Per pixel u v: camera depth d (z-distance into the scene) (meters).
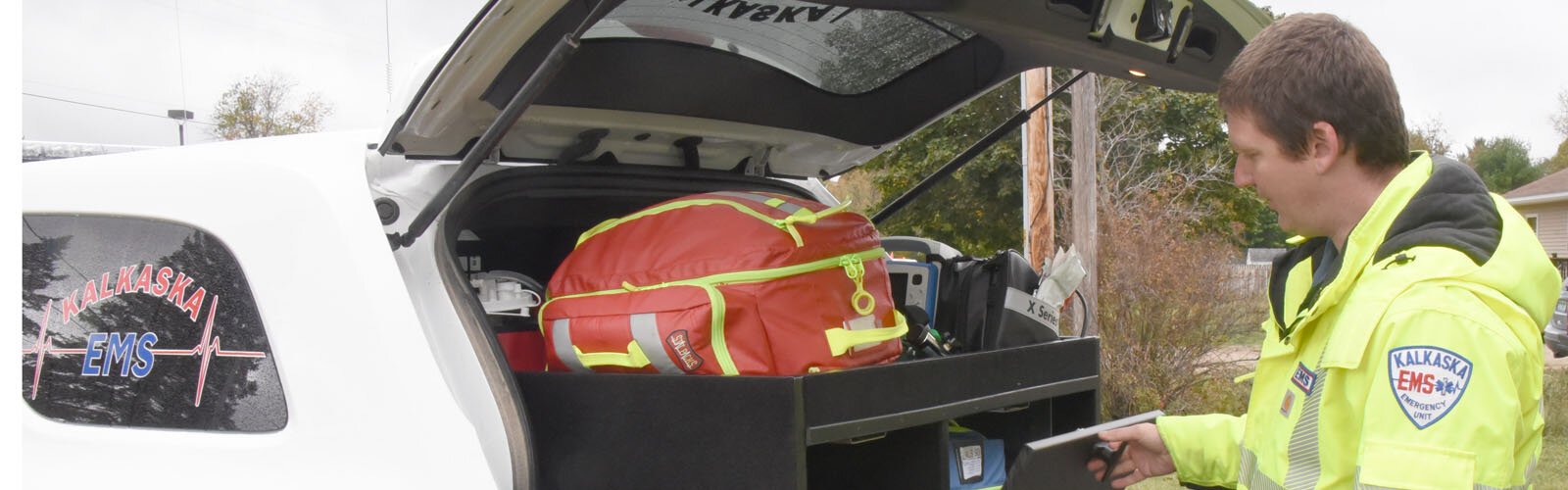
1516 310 1.17
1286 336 1.38
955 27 2.18
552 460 1.82
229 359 1.72
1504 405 1.12
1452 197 1.24
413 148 1.87
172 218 1.80
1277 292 1.48
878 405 1.67
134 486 1.68
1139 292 7.69
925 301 2.45
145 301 1.80
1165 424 1.78
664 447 1.68
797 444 1.53
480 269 2.32
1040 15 1.73
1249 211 12.84
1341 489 1.27
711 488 1.62
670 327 1.69
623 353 1.75
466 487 1.59
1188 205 11.95
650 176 2.29
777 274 1.70
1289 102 1.28
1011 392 1.95
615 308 1.78
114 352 1.80
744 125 2.34
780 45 2.20
